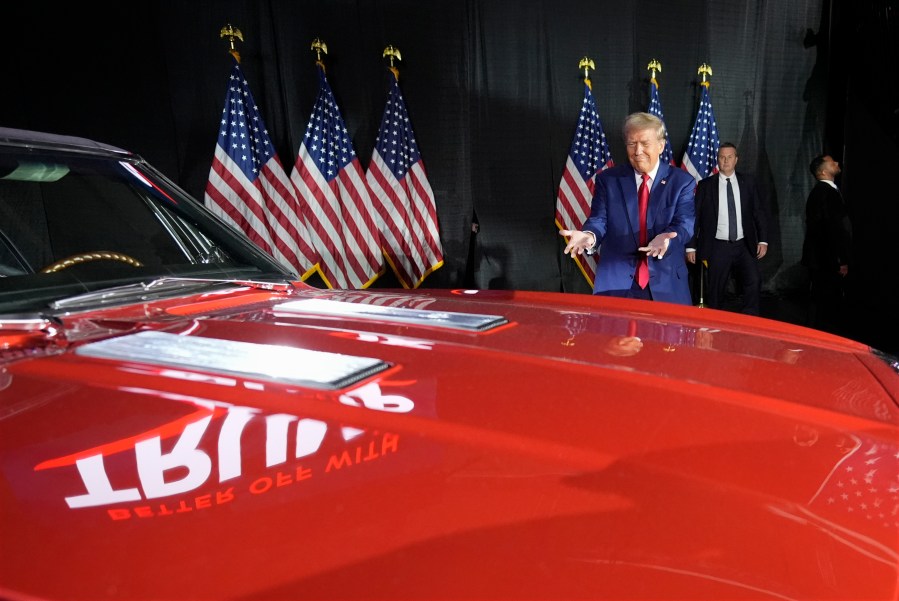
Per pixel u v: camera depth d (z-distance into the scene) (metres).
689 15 6.75
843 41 6.88
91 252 1.39
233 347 0.87
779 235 7.33
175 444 0.61
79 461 0.58
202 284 1.31
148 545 0.48
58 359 0.83
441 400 0.71
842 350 1.11
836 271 6.03
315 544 0.47
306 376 0.76
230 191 5.18
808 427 0.69
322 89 5.57
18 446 0.61
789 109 7.16
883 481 0.58
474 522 0.50
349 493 0.53
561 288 6.68
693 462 0.59
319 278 5.71
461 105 6.23
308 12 5.72
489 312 1.25
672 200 3.03
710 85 6.93
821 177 6.07
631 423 0.67
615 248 3.12
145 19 5.29
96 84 5.20
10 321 0.91
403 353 0.89
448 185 6.29
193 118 5.50
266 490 0.54
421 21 6.04
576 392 0.75
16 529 0.50
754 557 0.47
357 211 5.64
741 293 6.35
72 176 1.40
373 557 0.46
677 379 0.81
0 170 1.28
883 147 6.38
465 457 0.59
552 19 6.38
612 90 6.68
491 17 6.21
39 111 5.07
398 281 5.89
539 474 0.56
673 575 0.45
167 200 1.56
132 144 5.35
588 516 0.51
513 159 6.45
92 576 0.45
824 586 0.45
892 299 6.33
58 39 5.06
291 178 5.52
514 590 0.43
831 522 0.51
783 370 0.90
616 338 1.04
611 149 6.77
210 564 0.46
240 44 5.59
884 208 6.41
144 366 0.79
